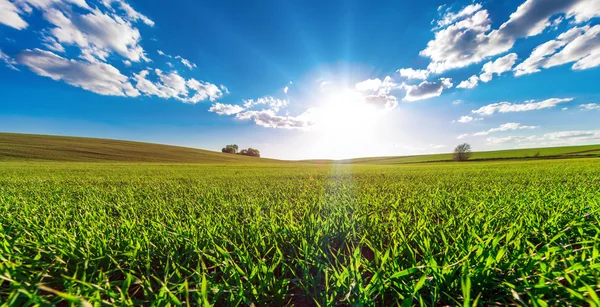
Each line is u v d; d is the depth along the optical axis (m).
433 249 1.96
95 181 9.60
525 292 1.31
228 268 1.72
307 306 1.55
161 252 2.04
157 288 1.68
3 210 3.59
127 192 5.89
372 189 6.08
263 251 2.15
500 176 9.73
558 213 2.69
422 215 3.01
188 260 1.99
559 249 1.62
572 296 1.29
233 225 2.72
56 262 1.87
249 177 12.14
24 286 1.40
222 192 6.01
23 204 4.11
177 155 59.09
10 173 14.68
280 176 12.88
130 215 3.40
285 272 1.83
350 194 5.35
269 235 2.36
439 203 3.88
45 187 7.31
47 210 3.64
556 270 1.58
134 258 1.90
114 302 1.33
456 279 1.44
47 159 38.38
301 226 2.59
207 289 1.50
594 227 2.12
